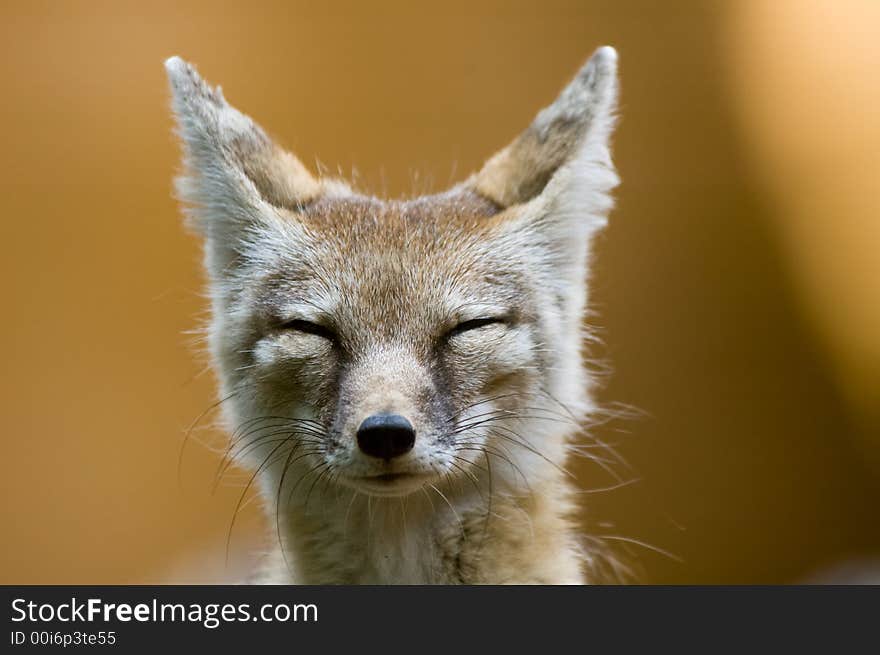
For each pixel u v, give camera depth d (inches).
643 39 634.2
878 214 615.5
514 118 635.5
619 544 619.2
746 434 640.4
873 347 628.7
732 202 634.8
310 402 215.6
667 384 637.3
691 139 637.3
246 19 617.6
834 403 636.1
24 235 601.6
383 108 630.5
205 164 235.0
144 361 614.9
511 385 220.8
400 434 194.5
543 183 242.7
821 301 630.5
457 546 218.4
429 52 631.2
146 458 610.9
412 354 211.9
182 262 616.7
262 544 261.4
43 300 603.8
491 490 219.9
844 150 617.9
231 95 617.6
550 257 234.8
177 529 609.9
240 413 230.2
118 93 605.9
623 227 635.5
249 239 231.6
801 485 636.7
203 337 251.8
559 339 232.4
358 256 222.4
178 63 237.3
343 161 629.0
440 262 221.5
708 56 631.8
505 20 634.2
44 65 599.2
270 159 245.8
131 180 610.5
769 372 638.5
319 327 217.6
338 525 220.7
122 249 612.1
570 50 634.2
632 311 636.1
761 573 631.8
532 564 221.0
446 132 634.2
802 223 633.0
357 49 628.4
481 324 219.6
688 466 636.1
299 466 221.3
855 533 637.3
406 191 631.8
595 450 621.0
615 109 242.5
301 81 624.7
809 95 621.6
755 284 634.8
